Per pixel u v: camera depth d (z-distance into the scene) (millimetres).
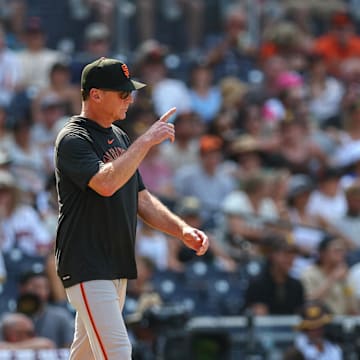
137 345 34500
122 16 63281
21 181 45812
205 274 43312
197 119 52500
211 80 60219
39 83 56469
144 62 55812
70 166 21953
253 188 47125
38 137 49531
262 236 44688
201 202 48562
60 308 35875
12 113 53875
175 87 56281
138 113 50844
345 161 55188
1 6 62750
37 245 42281
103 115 22531
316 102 61719
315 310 37562
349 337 37781
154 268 42656
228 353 37281
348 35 65938
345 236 47688
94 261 22250
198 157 51594
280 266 41562
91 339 22297
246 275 43656
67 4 64062
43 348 33188
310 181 51531
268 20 67812
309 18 70562
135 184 22984
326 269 42938
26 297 35062
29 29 56750
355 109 56281
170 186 49000
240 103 57281
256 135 55969
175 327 34656
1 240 41312
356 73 64562
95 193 22266
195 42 66688
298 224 45656
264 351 37500
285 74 59938
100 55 58562
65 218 22422
